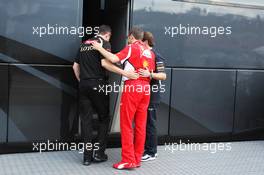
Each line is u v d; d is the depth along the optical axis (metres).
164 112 10.72
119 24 10.64
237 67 11.39
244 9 11.30
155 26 10.41
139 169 8.81
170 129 10.83
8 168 8.42
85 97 8.88
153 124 9.45
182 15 10.66
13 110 9.28
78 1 9.57
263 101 11.79
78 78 9.09
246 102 11.61
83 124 8.92
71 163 8.99
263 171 8.99
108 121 9.23
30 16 9.23
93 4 11.39
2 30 9.04
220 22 11.07
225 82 11.30
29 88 9.37
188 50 10.81
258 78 11.66
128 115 8.62
